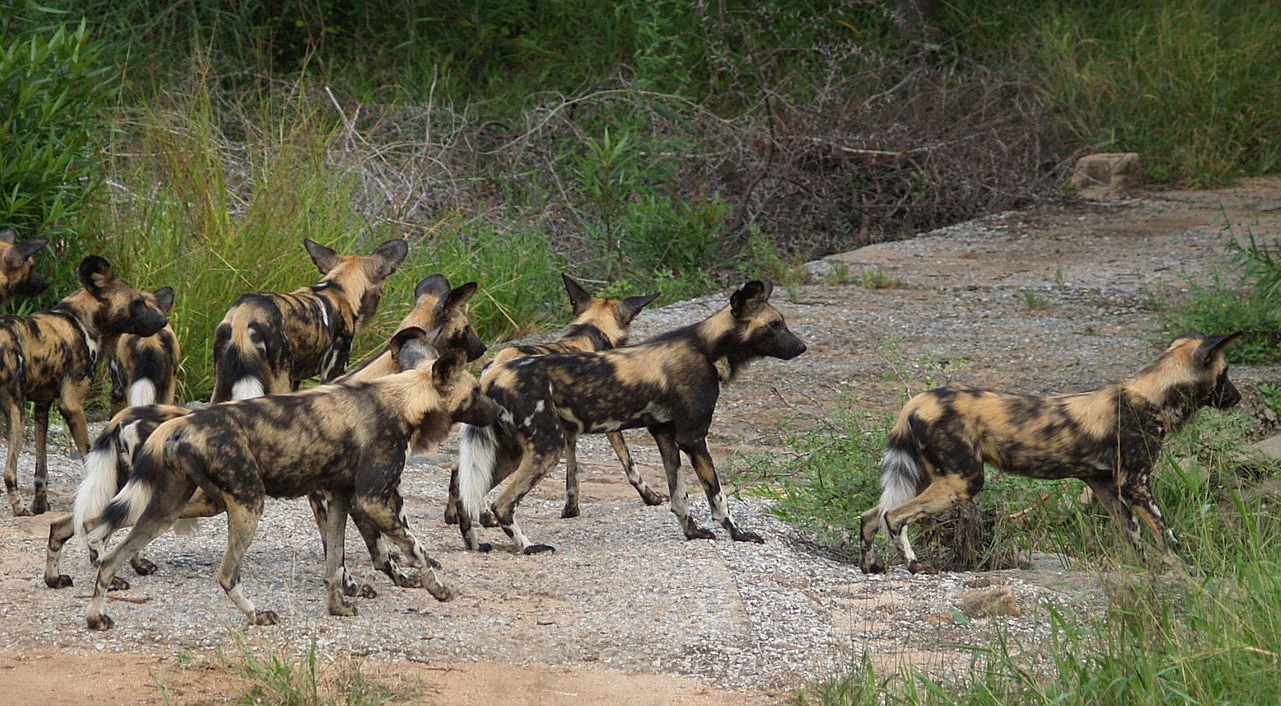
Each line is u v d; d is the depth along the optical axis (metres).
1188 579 17.80
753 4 71.94
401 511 18.89
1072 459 21.86
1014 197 62.69
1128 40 74.94
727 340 22.94
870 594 20.42
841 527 23.91
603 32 72.38
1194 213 60.66
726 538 22.94
